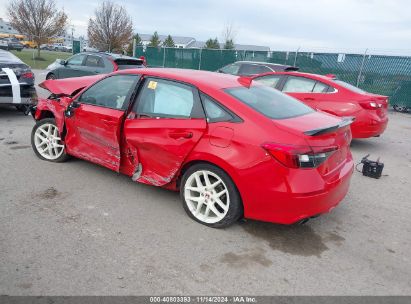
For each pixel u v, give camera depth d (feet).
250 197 11.55
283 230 12.92
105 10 125.90
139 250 11.03
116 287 9.35
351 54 55.01
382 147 27.81
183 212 13.65
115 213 13.25
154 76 14.17
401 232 13.57
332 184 11.74
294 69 40.16
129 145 14.19
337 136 12.26
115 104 14.76
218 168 12.04
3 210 12.87
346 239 12.74
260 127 11.55
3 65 26.37
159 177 13.62
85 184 15.57
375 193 17.48
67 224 12.23
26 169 16.78
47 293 8.96
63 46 232.73
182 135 12.64
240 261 10.89
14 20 118.83
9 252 10.46
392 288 10.19
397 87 51.80
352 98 25.38
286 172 11.00
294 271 10.63
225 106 12.23
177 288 9.50
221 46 157.69
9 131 23.70
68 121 16.38
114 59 38.40
